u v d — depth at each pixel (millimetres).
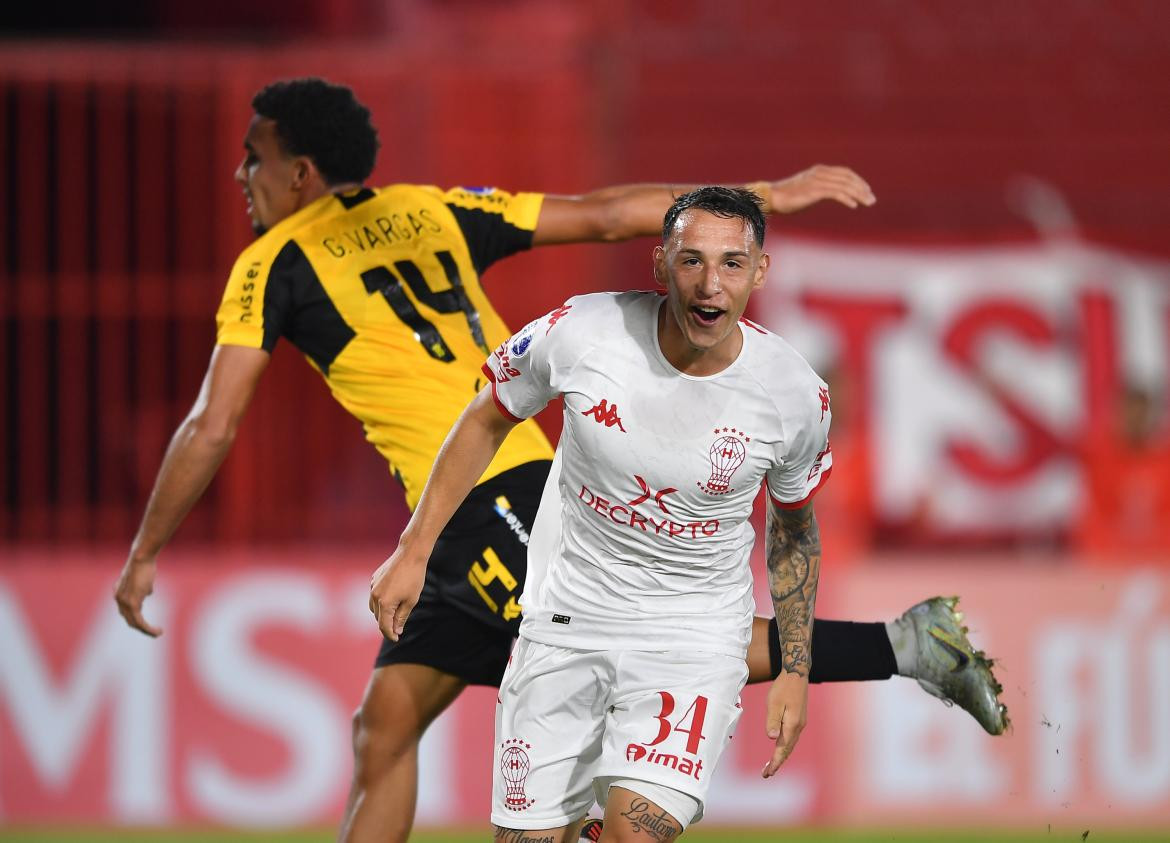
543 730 12242
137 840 21562
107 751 22312
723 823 21984
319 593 22516
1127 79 31125
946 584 22391
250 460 24922
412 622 13930
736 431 11266
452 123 26281
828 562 23219
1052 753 22062
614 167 27000
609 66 27156
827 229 28562
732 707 11961
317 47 29156
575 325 11375
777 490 12016
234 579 22578
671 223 10852
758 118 30938
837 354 28109
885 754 22078
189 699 22375
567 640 12078
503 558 13602
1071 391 27859
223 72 24719
